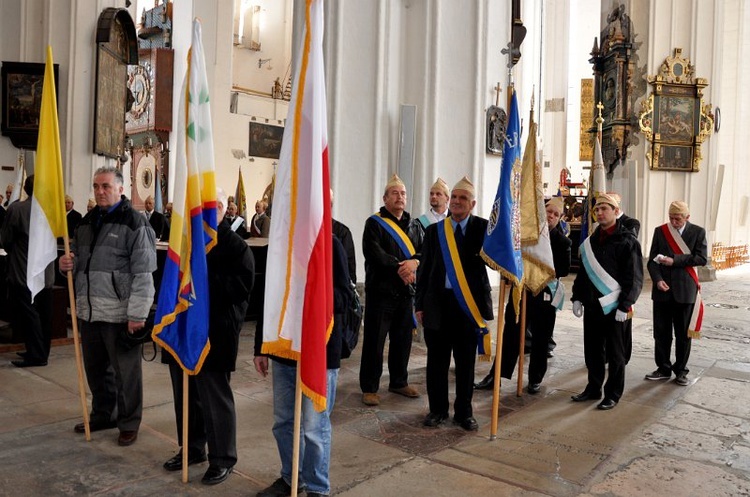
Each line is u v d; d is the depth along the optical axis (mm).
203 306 3297
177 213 3408
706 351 7340
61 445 3914
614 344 5000
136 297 3816
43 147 3918
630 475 3670
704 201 15188
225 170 24156
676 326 5910
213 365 3352
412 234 5258
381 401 5098
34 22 9977
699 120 14977
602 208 5039
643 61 15031
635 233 5773
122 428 3941
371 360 4992
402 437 4246
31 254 3877
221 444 3412
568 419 4727
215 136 23609
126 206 3986
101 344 4047
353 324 3379
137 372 3949
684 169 15000
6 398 4859
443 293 4422
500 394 5391
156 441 4031
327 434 3207
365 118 8281
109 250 3887
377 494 3342
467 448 4059
